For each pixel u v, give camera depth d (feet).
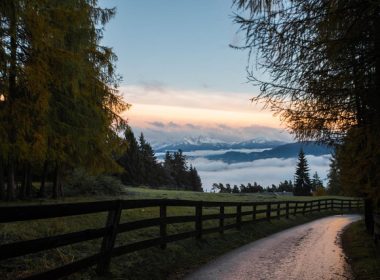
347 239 53.72
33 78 41.19
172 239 33.71
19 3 37.22
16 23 37.70
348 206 155.63
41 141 47.44
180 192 160.76
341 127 27.32
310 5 19.15
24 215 16.60
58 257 24.89
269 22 20.08
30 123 44.01
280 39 20.22
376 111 21.54
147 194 115.65
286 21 19.89
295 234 61.16
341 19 18.90
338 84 21.21
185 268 30.19
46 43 42.06
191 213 65.36
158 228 42.93
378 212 39.68
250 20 20.33
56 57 45.11
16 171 74.84
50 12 48.67
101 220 40.75
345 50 19.92
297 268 31.50
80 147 60.70
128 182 243.60
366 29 18.93
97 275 22.66
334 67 20.75
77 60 48.03
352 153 27.89
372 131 22.61
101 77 65.46
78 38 58.70
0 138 42.09
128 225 25.54
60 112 57.47
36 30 39.93
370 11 18.43
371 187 27.43
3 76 39.52
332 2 18.60
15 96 44.24
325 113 25.18
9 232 28.91
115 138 67.67
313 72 21.21
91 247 28.68
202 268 30.55
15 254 16.06
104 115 63.62
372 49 19.80
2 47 37.63
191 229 46.75
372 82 20.65
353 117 25.73
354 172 28.91
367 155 25.08
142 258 28.78
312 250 42.29
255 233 57.06
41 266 22.72
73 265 20.18
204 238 41.96
